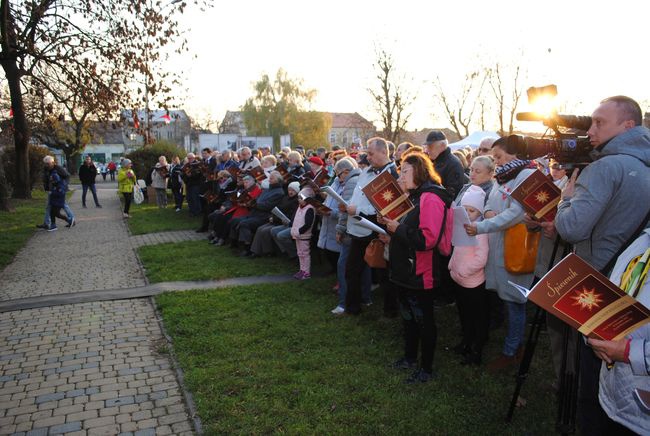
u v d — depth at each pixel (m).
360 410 3.45
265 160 9.84
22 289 6.85
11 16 12.82
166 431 3.28
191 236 11.02
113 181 41.03
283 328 4.97
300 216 6.90
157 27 11.38
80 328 5.23
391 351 4.43
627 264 2.05
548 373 3.99
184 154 22.48
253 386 3.80
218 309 5.62
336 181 6.30
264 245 8.25
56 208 12.37
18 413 3.53
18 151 19.22
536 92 2.71
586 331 1.89
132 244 10.23
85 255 9.20
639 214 2.40
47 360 4.43
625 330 1.83
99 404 3.64
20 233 11.52
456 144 16.75
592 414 2.36
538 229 3.54
